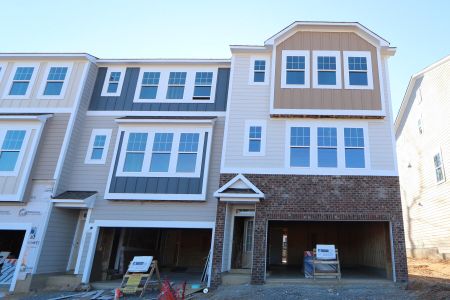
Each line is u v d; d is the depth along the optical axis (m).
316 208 12.21
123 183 13.81
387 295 9.85
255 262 11.86
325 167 12.70
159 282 12.41
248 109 13.84
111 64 16.20
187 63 15.88
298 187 12.52
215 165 14.06
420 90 21.73
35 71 15.66
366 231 15.09
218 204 12.67
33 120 14.31
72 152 14.61
